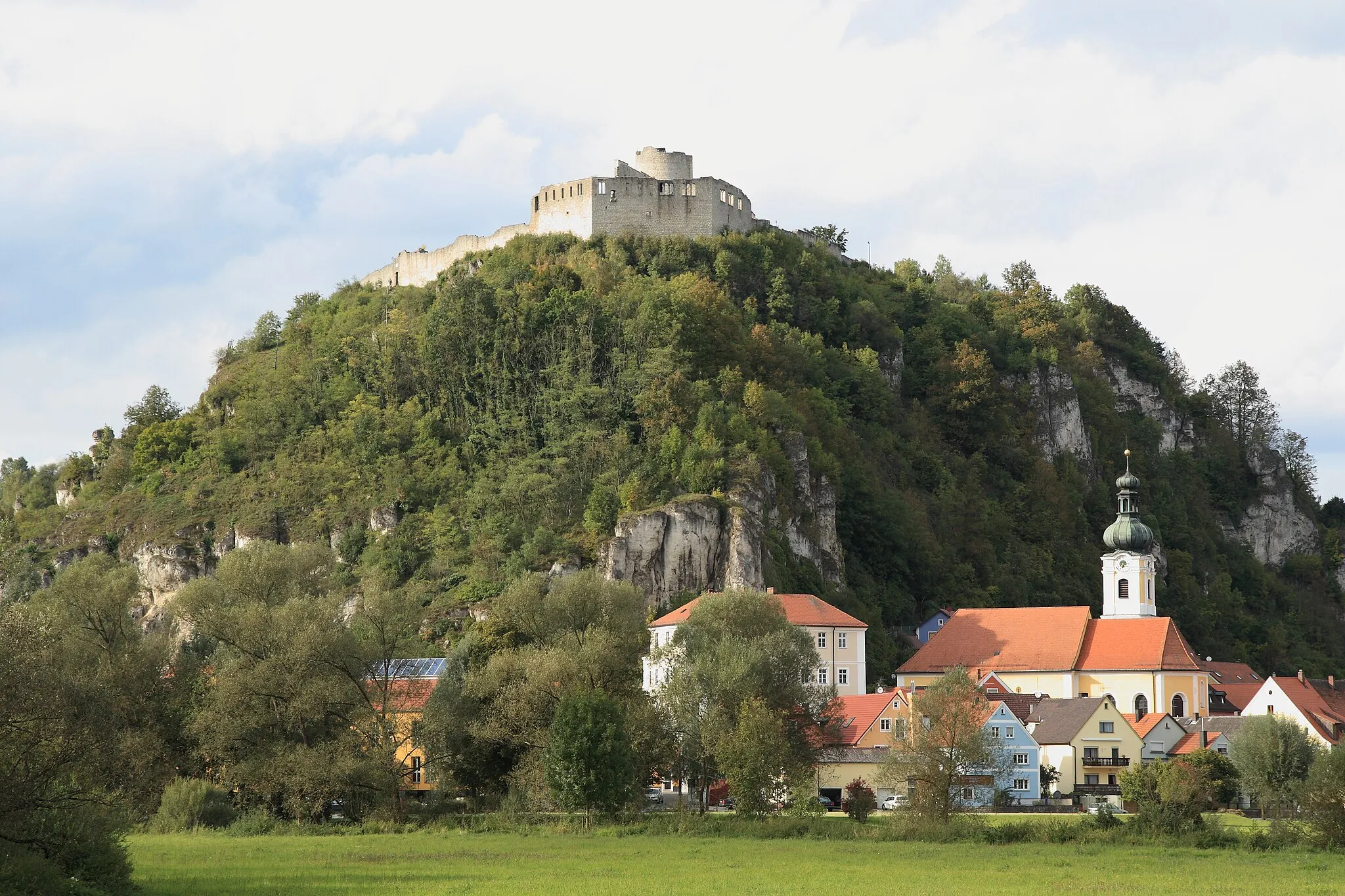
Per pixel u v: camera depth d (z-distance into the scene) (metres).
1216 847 116.31
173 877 97.38
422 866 103.62
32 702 81.62
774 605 163.62
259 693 143.12
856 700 184.75
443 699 147.00
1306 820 120.31
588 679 146.25
